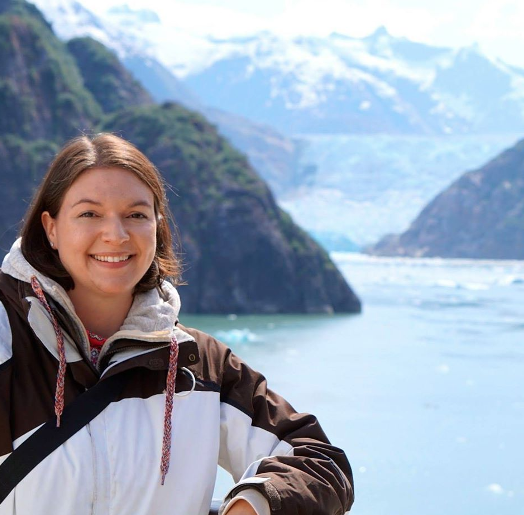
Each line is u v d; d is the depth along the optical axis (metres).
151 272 2.01
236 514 1.68
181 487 1.84
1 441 1.74
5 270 1.89
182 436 1.86
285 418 1.98
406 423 16.78
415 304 54.25
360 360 26.59
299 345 30.23
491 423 17.16
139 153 1.95
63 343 1.80
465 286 77.56
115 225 1.84
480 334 36.09
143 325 1.90
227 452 1.97
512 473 12.95
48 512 1.72
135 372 1.88
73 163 1.87
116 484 1.76
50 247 1.95
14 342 1.81
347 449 14.46
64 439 1.76
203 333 2.08
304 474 1.76
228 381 2.00
